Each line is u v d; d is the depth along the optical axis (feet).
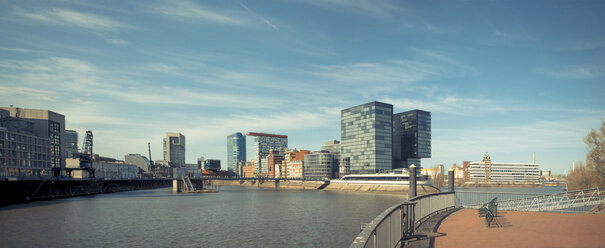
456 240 71.97
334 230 210.79
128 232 207.72
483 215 105.70
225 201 452.76
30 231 211.20
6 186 407.44
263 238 187.21
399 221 68.59
